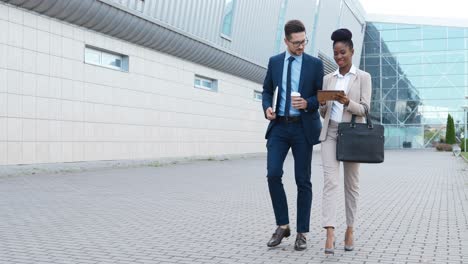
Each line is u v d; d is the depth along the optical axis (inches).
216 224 253.8
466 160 937.5
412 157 1201.4
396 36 2021.4
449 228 245.8
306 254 186.9
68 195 362.3
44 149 556.4
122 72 692.1
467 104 1950.1
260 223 258.1
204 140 924.0
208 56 894.4
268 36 1116.5
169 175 562.6
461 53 1957.4
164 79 791.1
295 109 194.2
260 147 1198.9
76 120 606.2
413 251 193.3
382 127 185.9
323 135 189.3
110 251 189.8
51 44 566.9
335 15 1566.2
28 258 177.3
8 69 511.2
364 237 221.9
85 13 589.6
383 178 572.1
